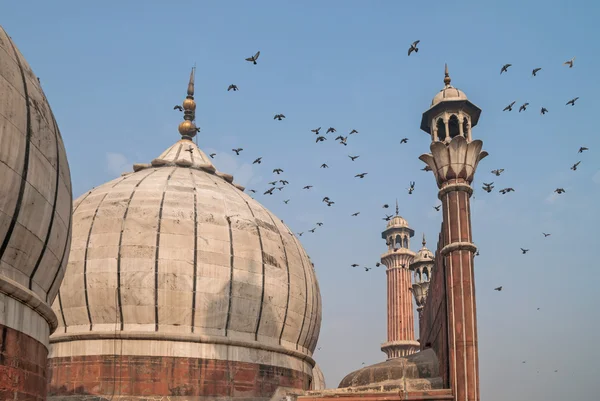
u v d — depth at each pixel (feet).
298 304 97.96
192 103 127.95
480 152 82.48
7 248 44.01
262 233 96.68
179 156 116.37
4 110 43.34
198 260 87.10
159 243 86.48
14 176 43.73
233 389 85.61
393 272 193.26
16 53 49.01
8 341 43.42
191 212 91.25
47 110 50.57
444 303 82.07
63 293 85.51
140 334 82.79
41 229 47.52
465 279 76.33
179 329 84.74
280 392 91.25
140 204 90.48
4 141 42.80
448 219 79.61
